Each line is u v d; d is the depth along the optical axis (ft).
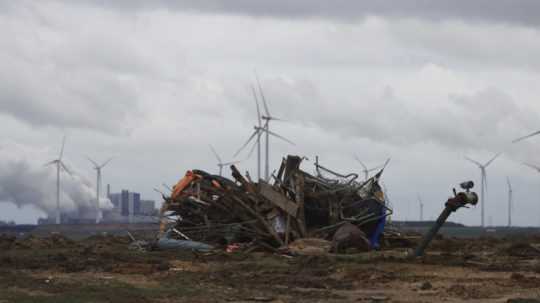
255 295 121.39
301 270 157.99
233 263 175.42
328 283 137.69
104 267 162.91
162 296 118.73
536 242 265.13
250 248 210.18
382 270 156.25
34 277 143.95
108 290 123.54
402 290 129.70
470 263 170.50
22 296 115.65
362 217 218.18
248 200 221.05
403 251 206.28
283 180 224.12
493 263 173.78
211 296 119.85
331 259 177.37
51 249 230.27
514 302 112.47
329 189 220.64
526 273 154.81
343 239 200.34
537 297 119.85
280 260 183.83
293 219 215.92
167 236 225.56
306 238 209.97
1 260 174.19
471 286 132.98
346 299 118.52
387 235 232.12
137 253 203.62
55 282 134.82
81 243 262.06
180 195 228.84
